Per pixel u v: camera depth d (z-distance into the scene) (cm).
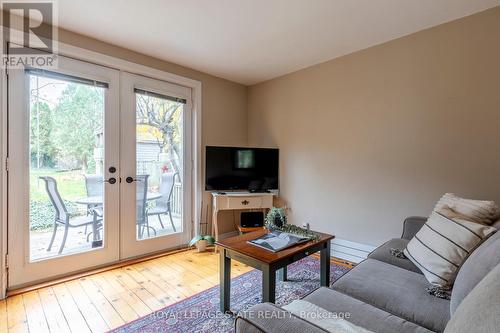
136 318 181
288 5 198
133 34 242
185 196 329
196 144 332
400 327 103
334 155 295
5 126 208
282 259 164
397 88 249
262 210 358
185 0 192
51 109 233
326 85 303
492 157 201
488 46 203
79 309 192
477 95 208
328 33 241
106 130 263
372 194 266
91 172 256
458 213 159
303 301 121
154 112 301
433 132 229
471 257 109
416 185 238
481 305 59
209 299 205
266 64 312
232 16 213
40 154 228
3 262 205
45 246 232
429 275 136
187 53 283
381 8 201
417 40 237
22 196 218
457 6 199
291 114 338
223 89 362
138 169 288
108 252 267
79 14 210
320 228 308
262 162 346
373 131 265
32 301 201
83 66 249
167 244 312
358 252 275
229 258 187
